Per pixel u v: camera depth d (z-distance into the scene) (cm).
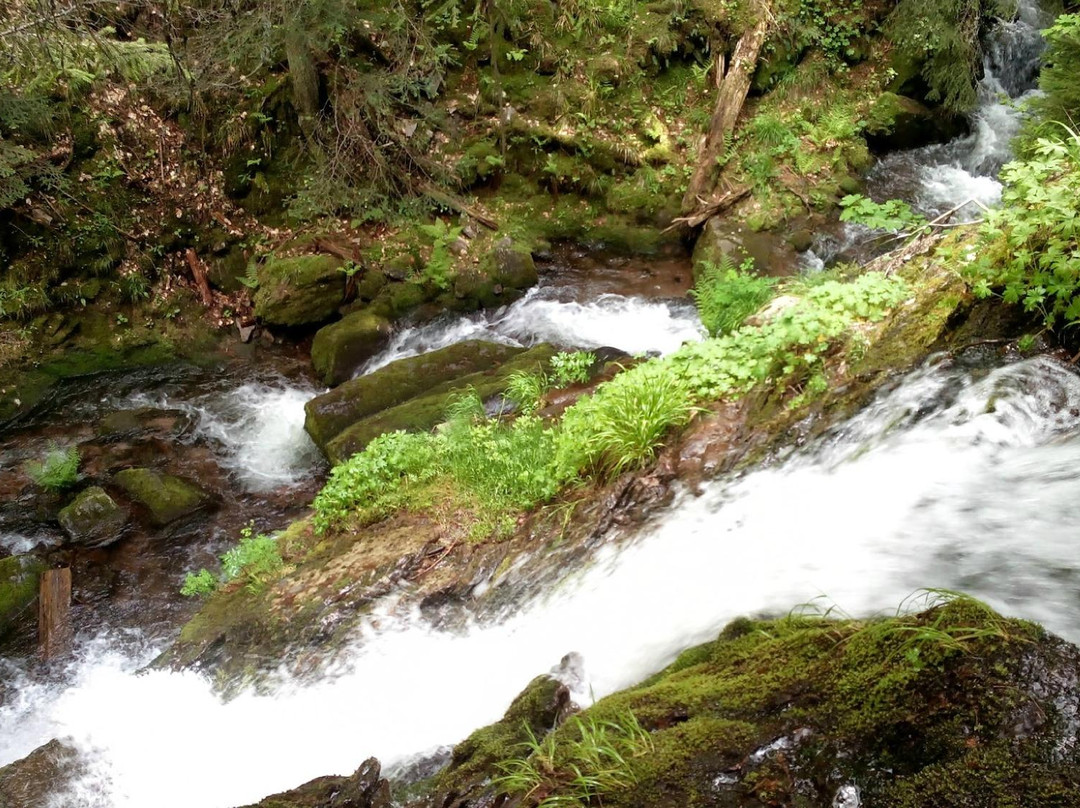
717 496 531
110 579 727
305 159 1136
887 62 1254
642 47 1217
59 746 518
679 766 292
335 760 465
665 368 631
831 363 570
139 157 1077
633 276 1138
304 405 888
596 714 332
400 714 483
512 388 784
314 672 539
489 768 338
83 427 936
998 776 256
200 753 502
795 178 1158
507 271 1098
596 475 598
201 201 1104
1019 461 443
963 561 399
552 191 1184
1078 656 282
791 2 1245
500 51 1191
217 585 695
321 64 1091
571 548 552
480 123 1188
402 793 367
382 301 1062
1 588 688
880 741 280
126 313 1041
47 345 994
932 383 515
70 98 1029
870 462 492
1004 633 289
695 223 1136
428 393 852
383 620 556
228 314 1073
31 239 999
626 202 1170
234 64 1033
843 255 1086
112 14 1015
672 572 484
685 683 338
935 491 448
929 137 1248
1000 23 1249
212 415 952
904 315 573
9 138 992
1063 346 497
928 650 292
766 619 401
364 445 785
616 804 287
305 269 1040
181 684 568
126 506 795
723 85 1198
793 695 309
